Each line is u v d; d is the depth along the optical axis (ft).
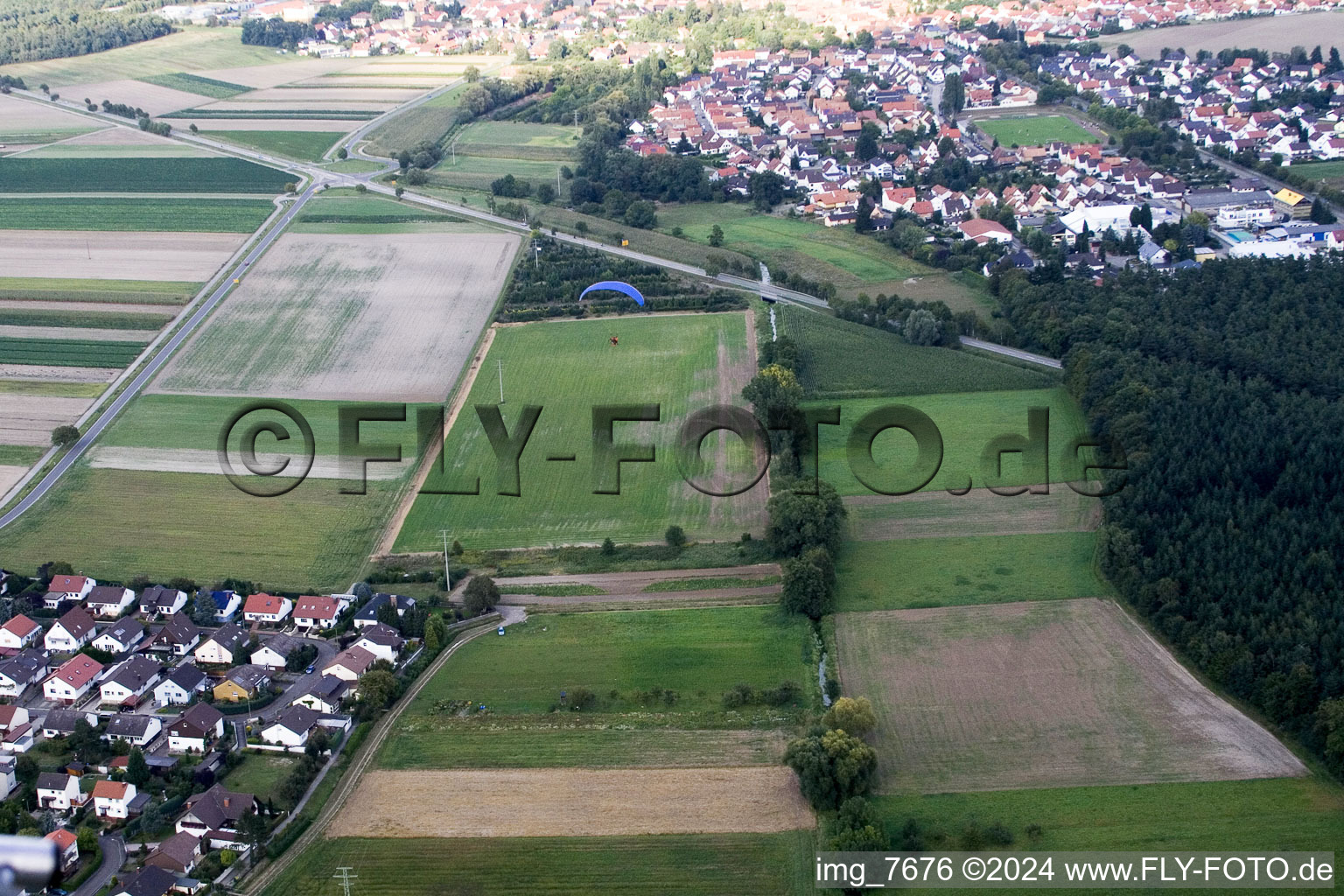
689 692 577.43
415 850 479.82
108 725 563.07
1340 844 467.52
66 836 479.82
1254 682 550.36
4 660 615.16
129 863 481.87
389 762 534.37
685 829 486.79
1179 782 504.02
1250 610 597.11
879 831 468.75
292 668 613.11
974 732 540.11
